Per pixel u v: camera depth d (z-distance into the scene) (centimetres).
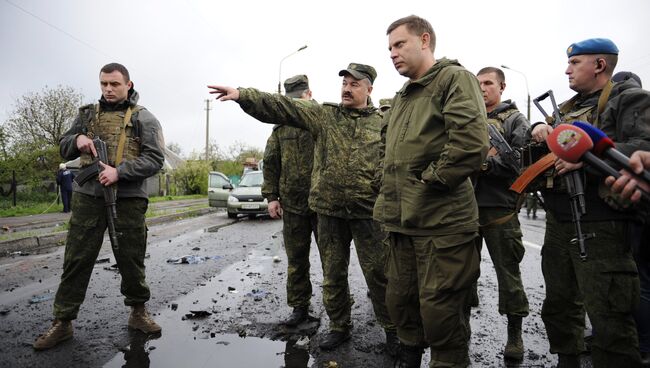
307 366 277
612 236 206
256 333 335
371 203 312
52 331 305
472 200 226
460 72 217
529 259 646
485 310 400
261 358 289
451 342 220
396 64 239
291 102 309
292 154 361
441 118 221
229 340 320
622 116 203
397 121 239
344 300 322
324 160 323
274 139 381
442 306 216
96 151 311
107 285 477
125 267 326
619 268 205
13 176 1895
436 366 221
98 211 315
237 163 4716
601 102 218
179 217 1430
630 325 207
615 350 206
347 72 317
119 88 327
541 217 1489
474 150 202
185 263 620
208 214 1603
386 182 240
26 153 2155
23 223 1146
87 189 313
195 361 282
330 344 307
